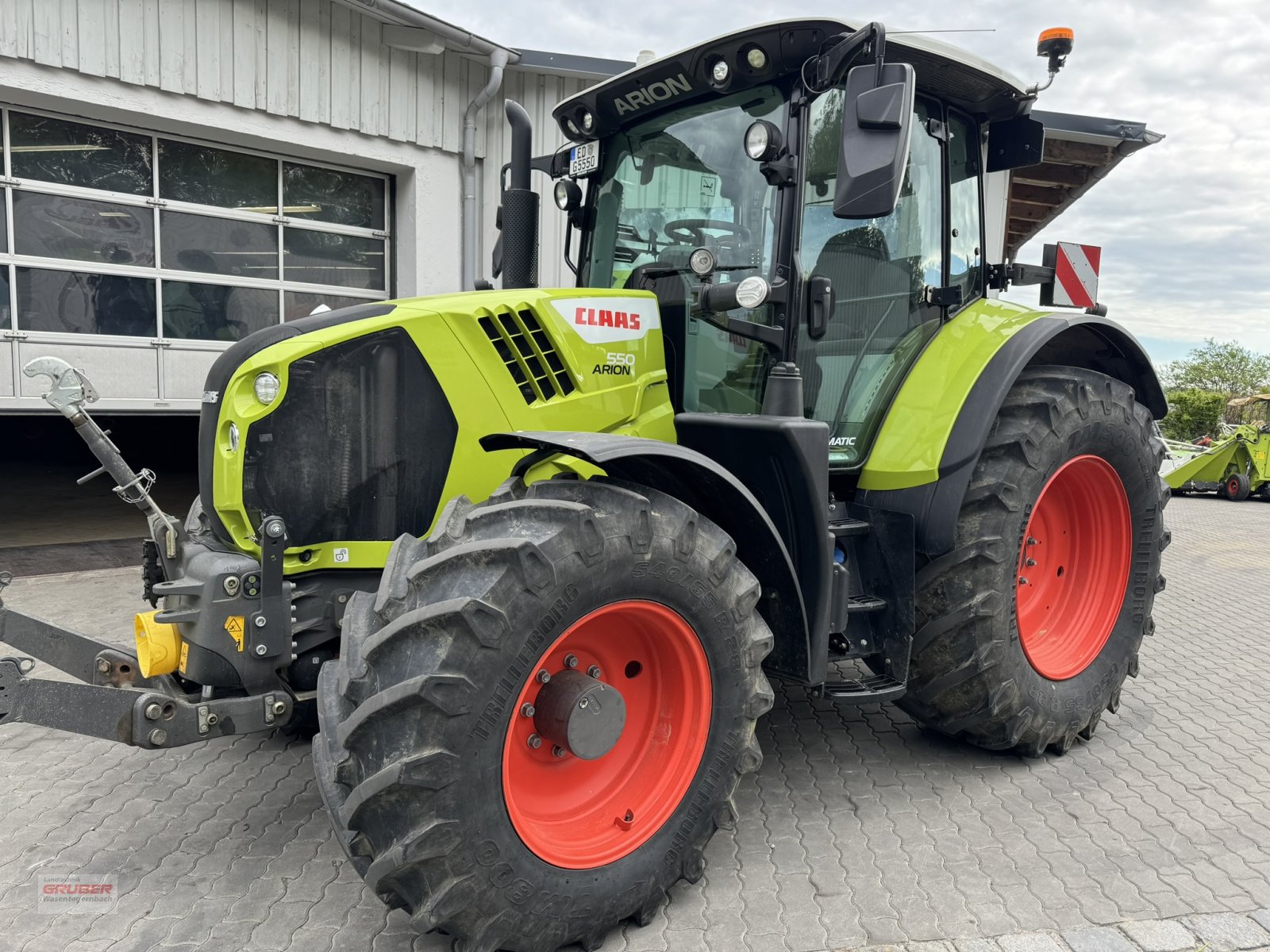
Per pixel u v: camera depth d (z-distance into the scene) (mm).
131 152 6367
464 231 7582
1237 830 2768
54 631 2398
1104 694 3391
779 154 2615
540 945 2023
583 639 2227
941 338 3260
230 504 2324
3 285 6004
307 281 7242
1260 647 4953
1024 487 2977
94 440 2512
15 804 2850
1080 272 3732
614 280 3250
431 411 2518
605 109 3152
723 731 2324
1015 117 3447
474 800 1891
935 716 3129
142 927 2188
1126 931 2225
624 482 2275
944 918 2277
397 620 1908
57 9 5648
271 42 6441
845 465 3012
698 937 2197
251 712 2322
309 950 2102
